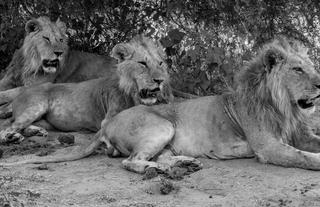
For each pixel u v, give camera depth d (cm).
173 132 922
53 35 1291
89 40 1491
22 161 916
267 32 1295
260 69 909
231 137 910
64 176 852
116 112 1082
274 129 884
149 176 831
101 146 986
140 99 1064
